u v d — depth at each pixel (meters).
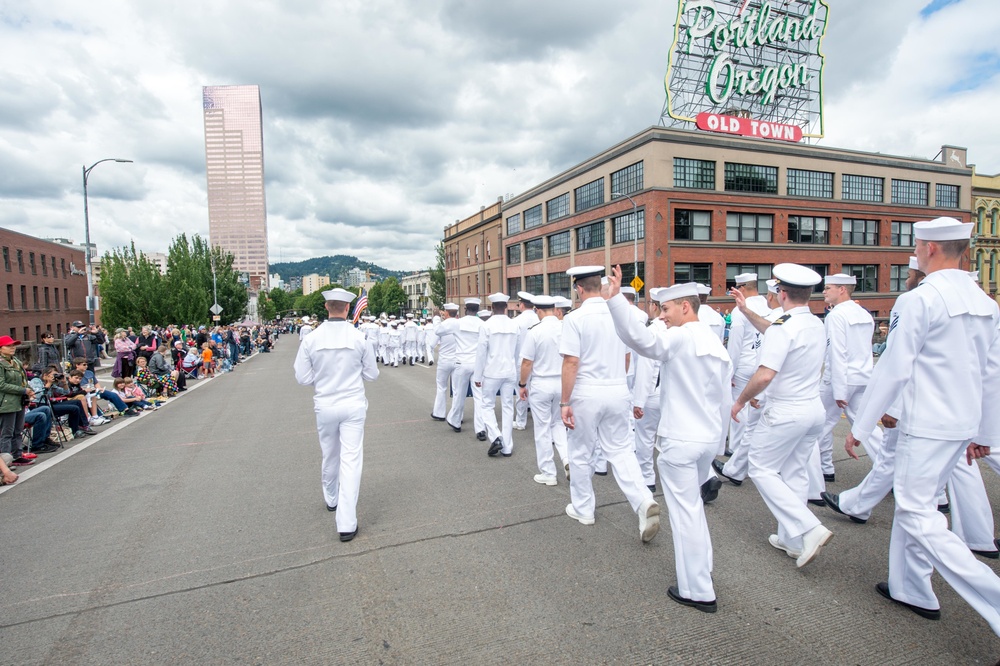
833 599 3.51
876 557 4.09
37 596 3.77
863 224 36.16
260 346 37.97
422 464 6.80
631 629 3.22
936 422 3.18
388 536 4.62
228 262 51.91
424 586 3.77
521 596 3.61
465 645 3.09
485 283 55.41
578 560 4.11
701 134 31.27
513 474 6.32
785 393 3.96
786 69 33.94
